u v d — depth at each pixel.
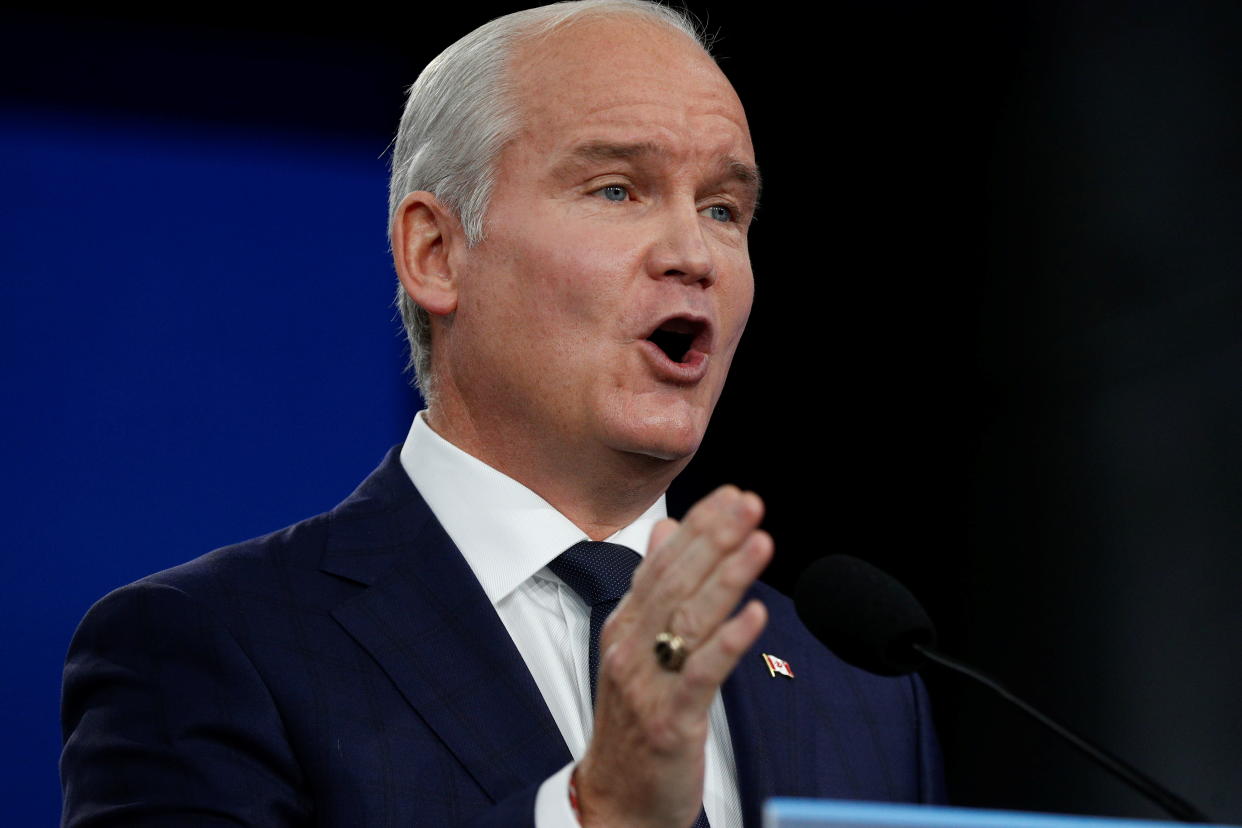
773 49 14.36
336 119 12.48
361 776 6.01
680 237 6.66
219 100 12.16
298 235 12.22
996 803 13.91
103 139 11.78
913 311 14.60
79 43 11.80
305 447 11.99
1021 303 14.29
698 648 4.67
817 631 5.51
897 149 14.63
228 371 11.88
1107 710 13.55
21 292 11.45
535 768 6.09
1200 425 13.16
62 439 11.41
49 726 11.16
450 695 6.24
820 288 14.59
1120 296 13.72
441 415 7.16
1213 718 12.95
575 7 7.16
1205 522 13.10
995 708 14.06
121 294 11.68
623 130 6.70
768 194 14.54
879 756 7.15
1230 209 13.07
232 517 11.72
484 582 6.72
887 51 14.53
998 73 14.47
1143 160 13.63
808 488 14.45
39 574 11.27
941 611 14.38
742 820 6.57
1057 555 13.95
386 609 6.49
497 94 6.94
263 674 6.21
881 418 14.55
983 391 14.46
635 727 4.76
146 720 6.14
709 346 6.73
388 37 12.67
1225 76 13.12
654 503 7.16
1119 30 13.84
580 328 6.61
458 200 6.96
